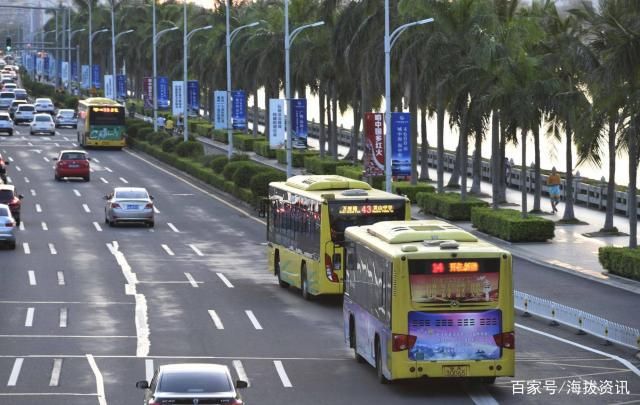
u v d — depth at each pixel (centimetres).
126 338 5272
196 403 3338
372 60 11375
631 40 6688
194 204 11438
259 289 6812
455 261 4216
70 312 5944
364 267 4706
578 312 5541
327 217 6069
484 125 9762
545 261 7762
